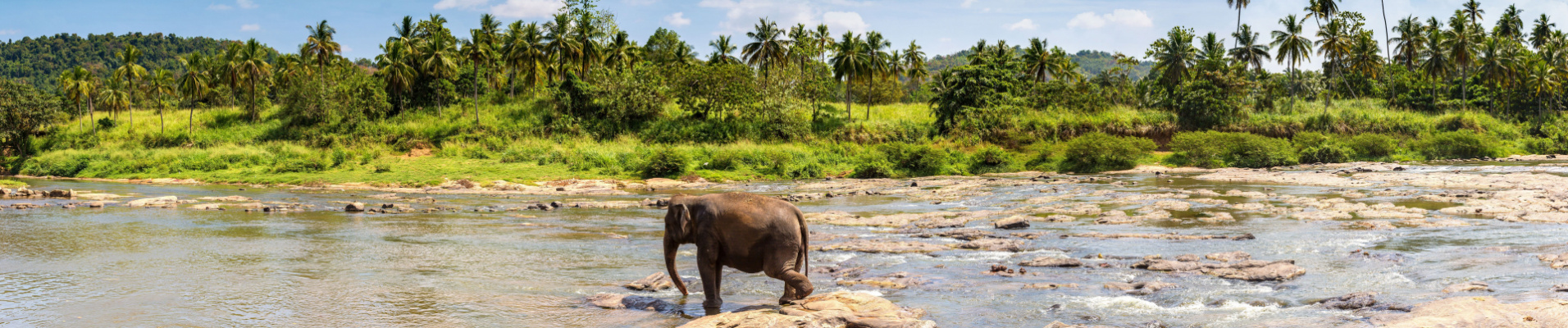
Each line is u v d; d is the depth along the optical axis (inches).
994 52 2888.8
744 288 398.0
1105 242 590.6
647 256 534.9
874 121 2516.0
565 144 2305.6
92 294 380.8
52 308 345.1
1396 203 921.5
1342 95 3417.8
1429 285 380.5
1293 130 2468.0
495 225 776.9
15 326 310.0
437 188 1649.9
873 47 2600.9
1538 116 2881.4
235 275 442.3
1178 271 441.4
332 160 2038.6
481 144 2290.8
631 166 1879.9
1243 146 1999.3
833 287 404.8
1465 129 2536.9
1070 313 322.7
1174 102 2516.0
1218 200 976.9
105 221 775.7
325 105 2532.0
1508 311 272.1
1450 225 654.5
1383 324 276.8
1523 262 444.5
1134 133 2400.3
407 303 359.6
